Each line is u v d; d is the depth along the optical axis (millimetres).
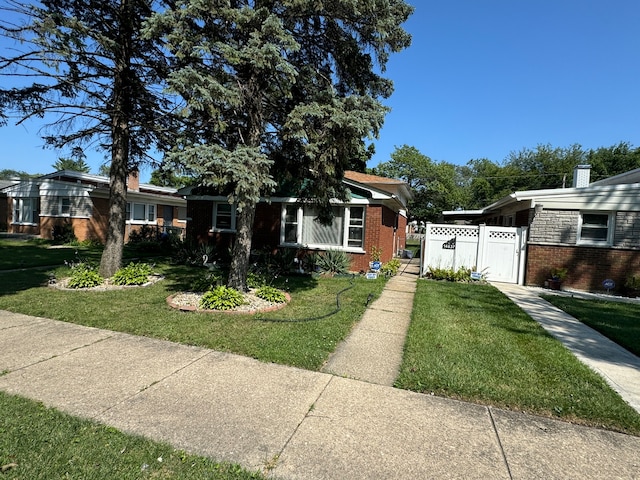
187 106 5184
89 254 13867
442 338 5195
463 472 2395
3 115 7004
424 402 3348
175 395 3295
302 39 6789
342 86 7270
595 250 10320
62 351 4254
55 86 7230
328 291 8547
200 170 5066
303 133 5848
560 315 7062
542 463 2523
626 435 2924
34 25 5652
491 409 3266
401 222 20688
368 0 5684
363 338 5188
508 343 5074
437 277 11273
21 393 3219
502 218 15969
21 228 20828
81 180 21000
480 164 53344
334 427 2867
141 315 5754
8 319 5422
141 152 9383
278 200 12281
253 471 2330
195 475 2268
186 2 5316
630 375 4168
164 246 16250
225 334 4961
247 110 6523
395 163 31297
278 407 3152
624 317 6828
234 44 5680
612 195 10141
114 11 7316
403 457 2525
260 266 11367
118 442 2562
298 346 4621
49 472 2232
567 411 3246
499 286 10523
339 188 7691
